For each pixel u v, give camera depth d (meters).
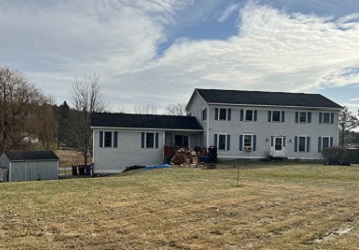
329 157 28.62
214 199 9.75
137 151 27.39
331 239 6.14
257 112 29.73
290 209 8.71
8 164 25.55
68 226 6.69
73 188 11.69
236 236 6.23
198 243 5.79
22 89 33.97
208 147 27.95
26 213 7.71
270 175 17.66
